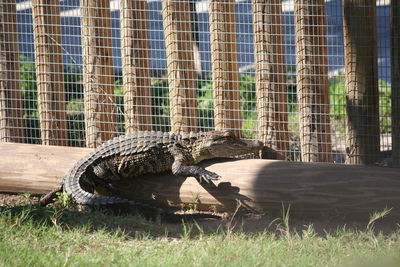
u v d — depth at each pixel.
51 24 23.55
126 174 21.16
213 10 22.12
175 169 20.45
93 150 22.03
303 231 17.69
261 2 21.64
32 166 22.22
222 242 17.09
